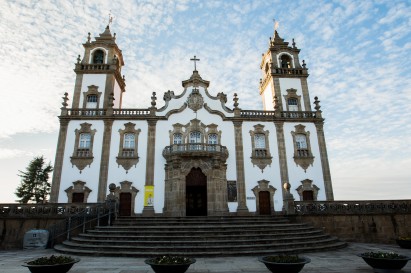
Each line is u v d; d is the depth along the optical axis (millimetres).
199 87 31953
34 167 47250
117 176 28172
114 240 16531
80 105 31938
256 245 15664
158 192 27859
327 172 29969
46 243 18953
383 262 10445
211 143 30281
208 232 17328
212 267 11953
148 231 17406
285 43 37188
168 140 29812
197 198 28859
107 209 21109
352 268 11703
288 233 18062
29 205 21688
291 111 32031
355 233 22203
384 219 22641
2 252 17688
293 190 29062
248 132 30656
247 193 28516
